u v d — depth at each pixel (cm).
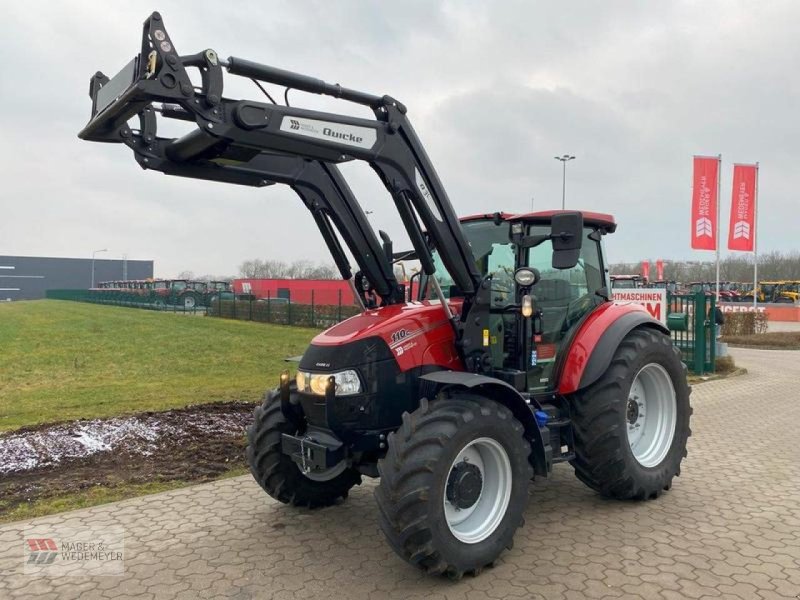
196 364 1332
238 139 334
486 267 486
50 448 626
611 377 461
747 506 469
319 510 471
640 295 1175
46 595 344
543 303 474
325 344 407
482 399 379
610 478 458
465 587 347
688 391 525
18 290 9938
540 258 478
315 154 366
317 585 352
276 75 346
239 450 624
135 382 1080
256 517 455
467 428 356
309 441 405
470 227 501
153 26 305
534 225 475
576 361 459
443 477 344
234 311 2912
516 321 452
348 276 486
